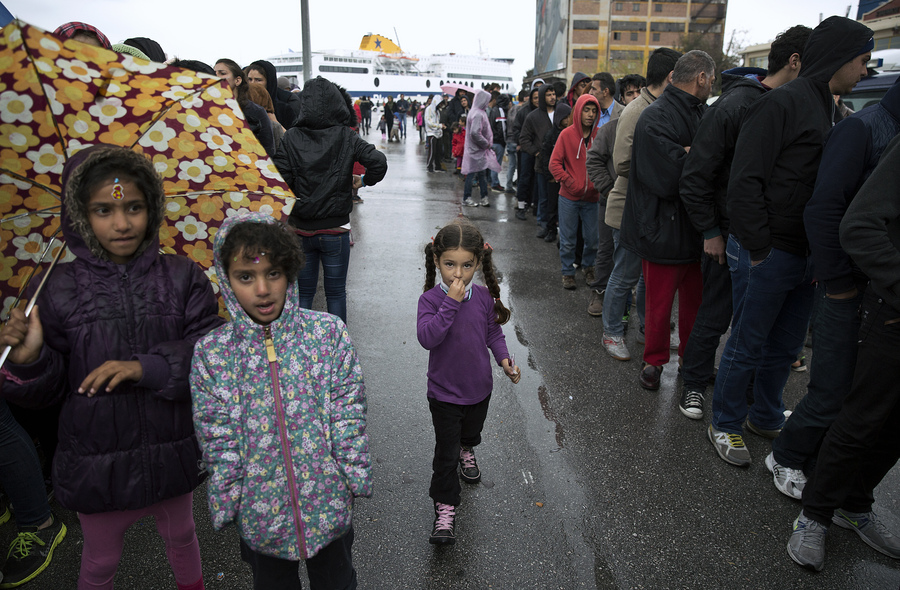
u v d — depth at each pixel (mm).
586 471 3043
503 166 16531
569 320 5148
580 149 5566
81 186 1504
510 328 4945
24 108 1524
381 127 27172
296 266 1595
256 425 1588
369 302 5441
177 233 1901
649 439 3350
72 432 1601
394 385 3893
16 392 1515
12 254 1696
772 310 2938
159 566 2354
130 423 1623
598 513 2725
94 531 1718
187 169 1821
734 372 3080
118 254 1604
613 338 4430
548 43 83812
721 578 2363
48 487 2754
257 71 6352
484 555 2453
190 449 1736
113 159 1509
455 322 2445
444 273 2355
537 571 2375
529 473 3014
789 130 2703
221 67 4324
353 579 1862
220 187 1873
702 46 63938
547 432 3398
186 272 1746
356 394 1725
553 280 6258
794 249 2816
